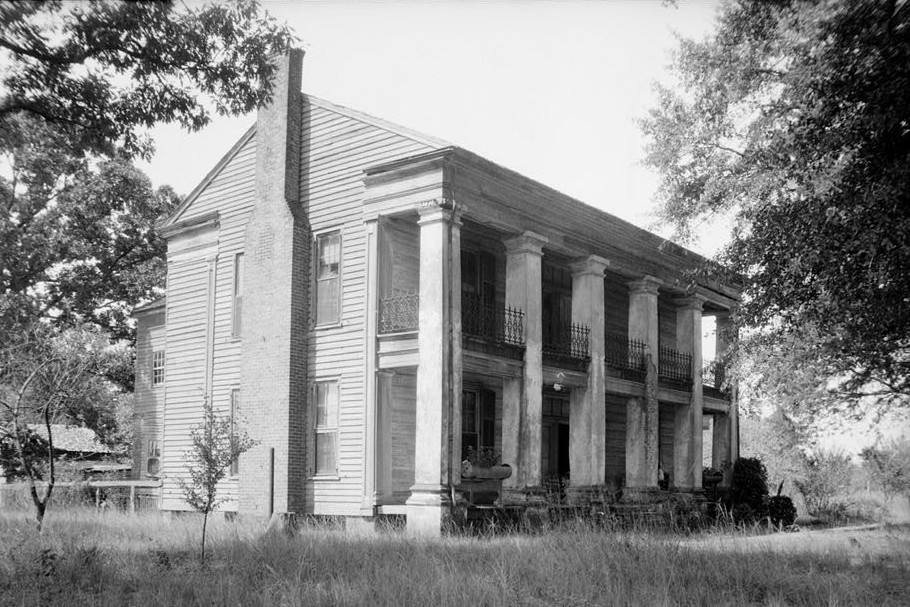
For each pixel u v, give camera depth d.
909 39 11.24
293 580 11.38
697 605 10.36
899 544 15.66
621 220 24.48
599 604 10.20
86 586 11.43
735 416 30.25
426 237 19.66
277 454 21.34
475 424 23.64
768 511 27.39
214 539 16.14
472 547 14.28
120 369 40.09
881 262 12.70
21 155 36.53
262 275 22.59
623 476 27.31
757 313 15.68
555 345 24.05
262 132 23.27
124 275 42.50
